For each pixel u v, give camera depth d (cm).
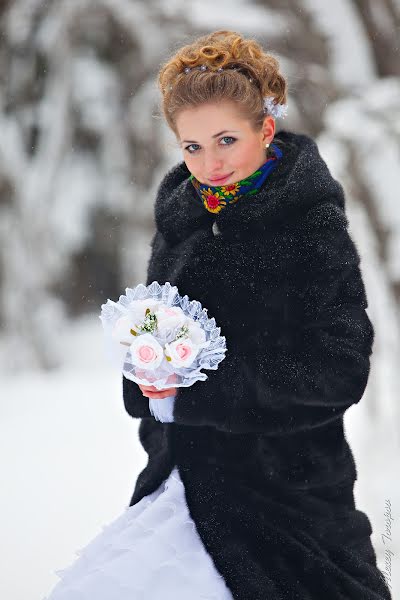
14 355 1916
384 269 958
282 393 352
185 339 355
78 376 1686
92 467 956
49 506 814
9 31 1839
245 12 1292
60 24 1788
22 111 1964
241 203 363
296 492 368
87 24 1847
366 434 996
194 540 359
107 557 366
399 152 958
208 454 367
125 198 2220
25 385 1568
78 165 2264
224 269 365
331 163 971
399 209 943
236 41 365
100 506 815
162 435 401
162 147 1806
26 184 1931
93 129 2164
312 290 357
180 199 389
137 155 2109
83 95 2147
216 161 365
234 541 354
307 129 1270
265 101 368
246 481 364
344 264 361
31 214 1931
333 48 1023
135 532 368
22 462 985
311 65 1127
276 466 367
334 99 1060
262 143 375
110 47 2131
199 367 357
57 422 1208
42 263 1956
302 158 367
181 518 362
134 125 1848
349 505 386
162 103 379
